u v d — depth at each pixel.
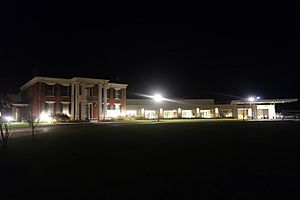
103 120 43.81
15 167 7.96
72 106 44.03
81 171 7.24
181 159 8.62
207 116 59.47
